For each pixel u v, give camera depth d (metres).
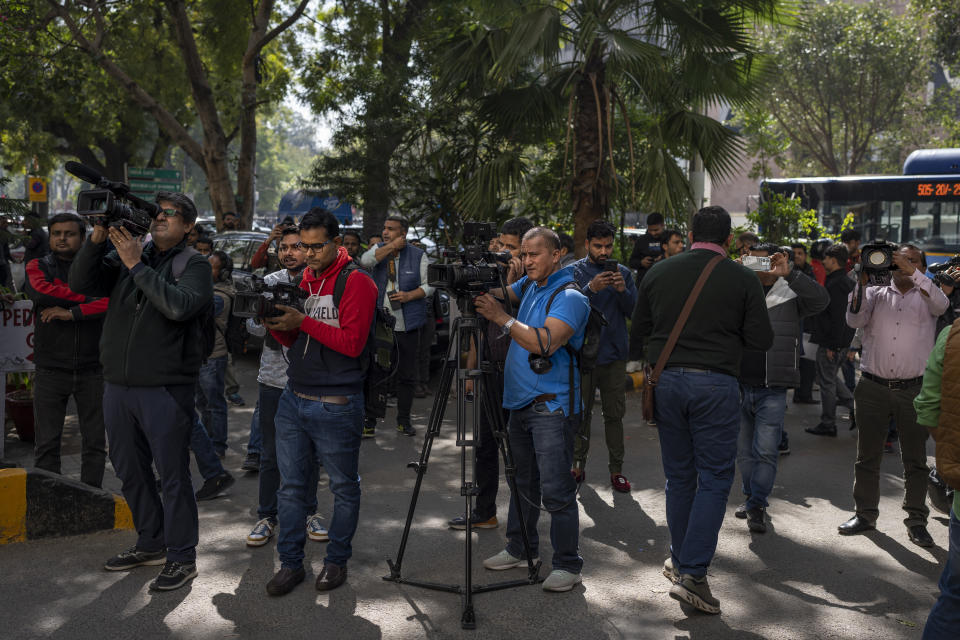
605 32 9.06
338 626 3.64
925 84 29.92
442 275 3.74
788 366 4.85
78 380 5.03
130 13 16.38
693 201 10.27
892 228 16.06
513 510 4.31
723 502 3.86
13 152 23.77
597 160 9.88
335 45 15.23
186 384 4.00
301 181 13.83
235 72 17.09
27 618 3.66
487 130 11.88
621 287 5.16
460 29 11.10
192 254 4.07
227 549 4.52
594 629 3.66
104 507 4.68
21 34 14.32
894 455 6.91
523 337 3.71
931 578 4.27
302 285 4.10
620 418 5.74
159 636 3.52
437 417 4.08
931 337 4.79
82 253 3.94
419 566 4.35
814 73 28.58
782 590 4.10
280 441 4.03
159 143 24.52
